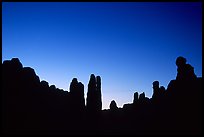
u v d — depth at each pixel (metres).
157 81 61.12
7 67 43.75
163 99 53.28
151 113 55.59
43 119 43.34
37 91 47.50
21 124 37.06
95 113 59.53
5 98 38.69
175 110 45.09
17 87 42.06
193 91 44.31
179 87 48.00
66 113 52.75
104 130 53.97
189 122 39.19
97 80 64.94
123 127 56.88
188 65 48.84
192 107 41.81
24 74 46.06
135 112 65.06
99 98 62.75
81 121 54.03
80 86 59.84
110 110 72.38
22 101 41.00
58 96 58.03
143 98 68.69
